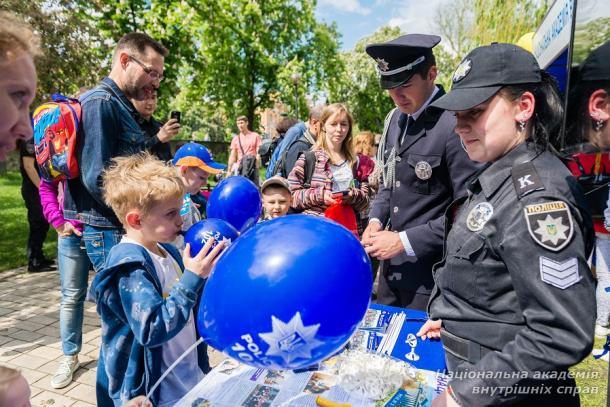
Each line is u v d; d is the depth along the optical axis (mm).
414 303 2236
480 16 7898
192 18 11930
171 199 1605
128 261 1485
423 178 2125
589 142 1162
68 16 9305
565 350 938
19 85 866
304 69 19125
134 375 1573
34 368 3010
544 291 966
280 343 1041
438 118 2082
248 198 2547
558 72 2053
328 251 1067
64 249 2711
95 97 2314
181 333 1711
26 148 4832
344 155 3420
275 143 6387
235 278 1067
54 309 4105
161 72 2504
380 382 1367
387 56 2047
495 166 1191
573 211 1012
